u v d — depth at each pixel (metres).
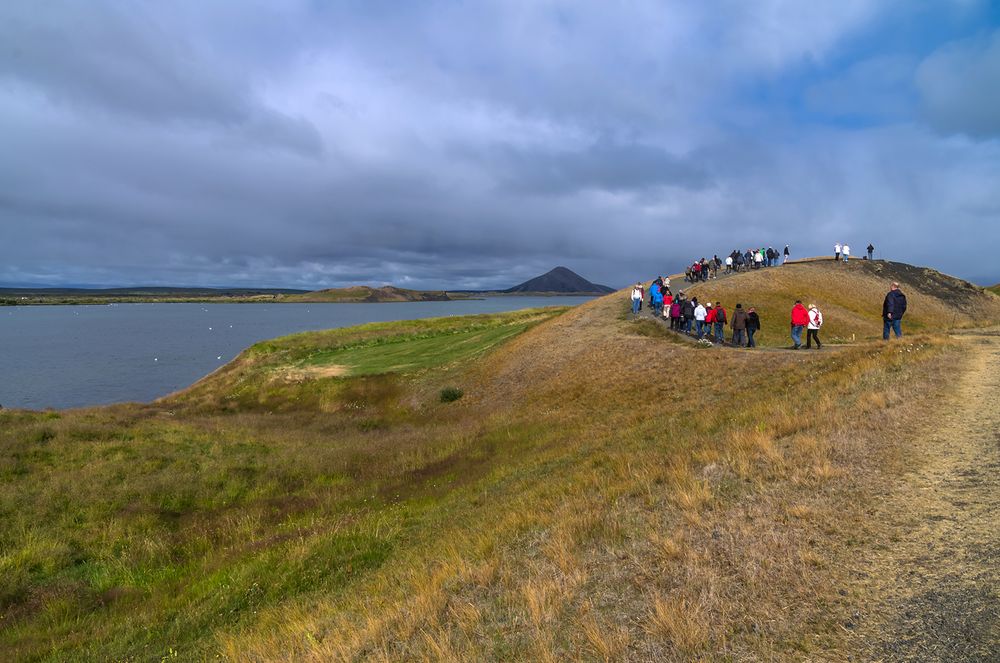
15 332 134.62
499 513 9.58
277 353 47.69
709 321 26.66
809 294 37.22
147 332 132.38
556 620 4.97
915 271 47.09
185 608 9.00
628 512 7.14
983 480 6.53
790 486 7.00
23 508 13.38
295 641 6.25
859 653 4.01
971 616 4.20
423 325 56.38
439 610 5.75
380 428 27.17
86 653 7.73
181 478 16.27
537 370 28.84
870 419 9.35
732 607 4.71
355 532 11.43
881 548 5.35
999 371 12.21
